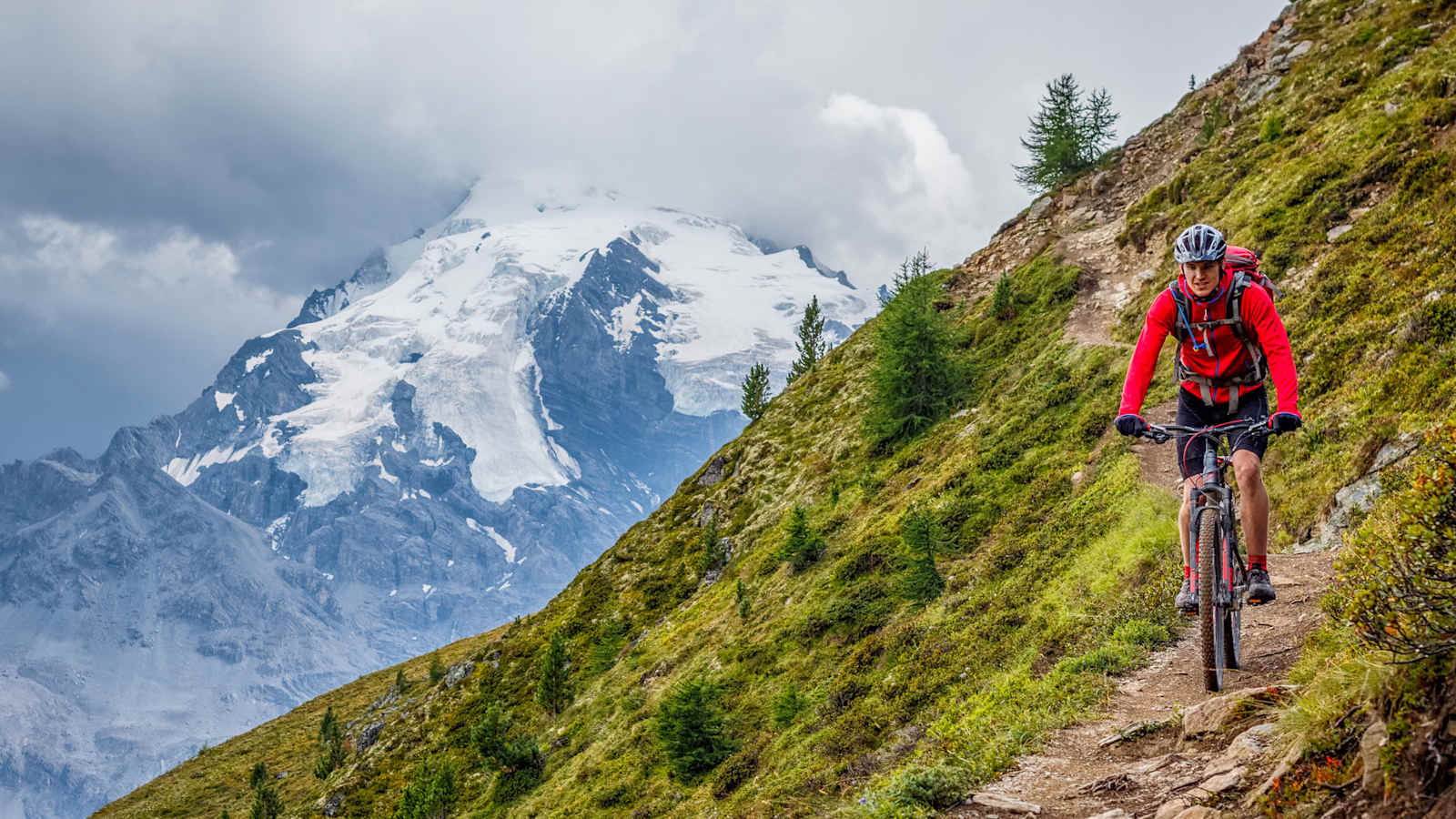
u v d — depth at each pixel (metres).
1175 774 6.22
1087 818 6.11
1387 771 4.03
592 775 38.34
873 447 51.28
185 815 86.81
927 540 29.62
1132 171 58.38
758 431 67.81
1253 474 6.32
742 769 27.36
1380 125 32.78
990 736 9.89
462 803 45.91
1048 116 64.25
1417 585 4.21
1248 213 35.84
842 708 25.00
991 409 42.84
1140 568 16.78
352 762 65.62
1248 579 6.35
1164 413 28.66
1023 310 51.44
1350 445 16.08
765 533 52.25
